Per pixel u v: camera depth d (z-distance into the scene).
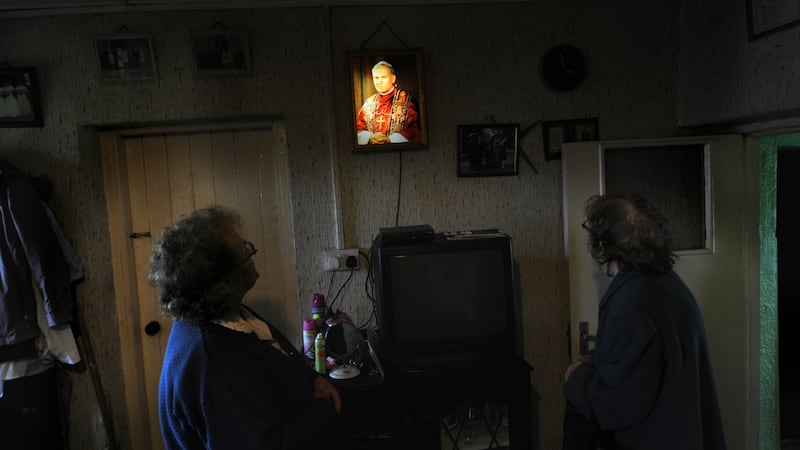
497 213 2.30
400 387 1.73
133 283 2.32
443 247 1.84
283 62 2.15
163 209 2.32
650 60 2.31
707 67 2.17
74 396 2.19
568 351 2.36
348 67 2.15
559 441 2.40
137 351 2.33
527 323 2.35
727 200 2.24
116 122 2.13
